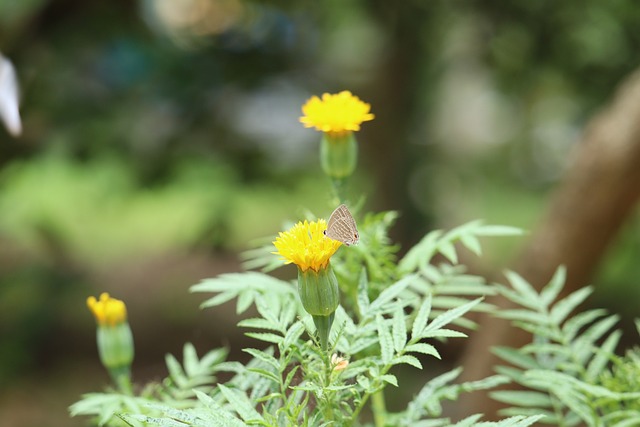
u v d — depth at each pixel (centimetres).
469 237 135
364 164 598
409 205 606
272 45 520
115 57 487
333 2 541
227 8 513
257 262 137
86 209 660
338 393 104
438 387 127
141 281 712
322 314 100
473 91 802
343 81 589
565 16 490
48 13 437
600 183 292
